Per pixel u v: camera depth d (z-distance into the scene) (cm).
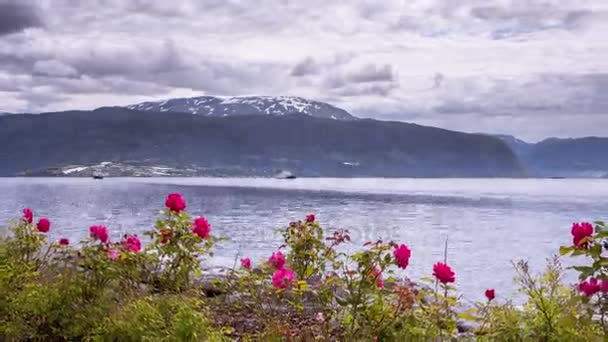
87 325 484
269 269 650
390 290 562
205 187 19850
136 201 9662
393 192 16825
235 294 682
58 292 502
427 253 3372
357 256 551
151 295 538
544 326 513
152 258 575
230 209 7944
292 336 552
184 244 587
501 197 13938
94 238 559
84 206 8138
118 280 543
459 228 5316
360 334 545
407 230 4991
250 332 580
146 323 478
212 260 944
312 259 696
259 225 5097
